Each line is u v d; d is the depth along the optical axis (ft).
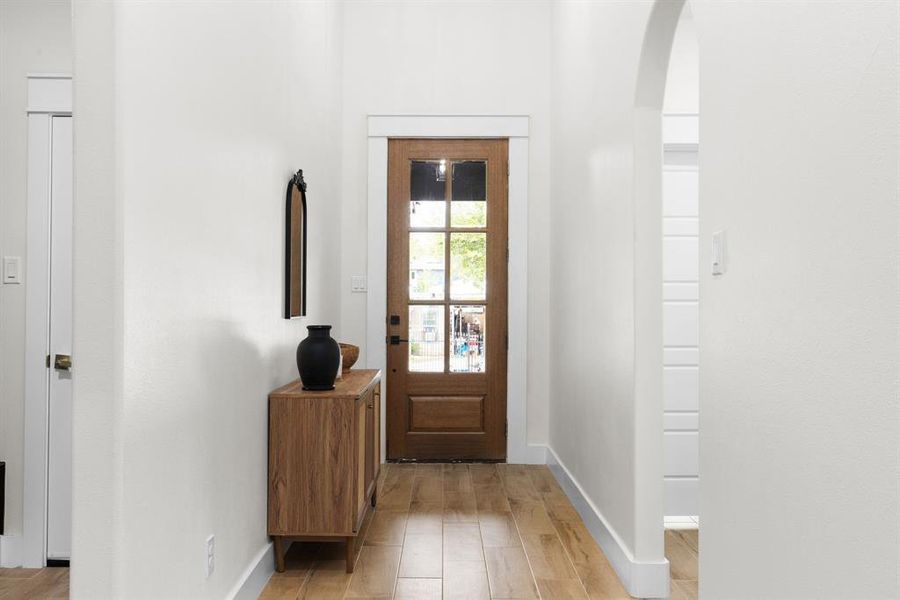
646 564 7.40
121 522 4.37
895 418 3.08
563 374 12.34
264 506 7.88
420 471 13.38
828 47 3.65
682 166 10.72
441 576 7.97
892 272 3.11
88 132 4.36
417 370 14.21
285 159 8.85
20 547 8.25
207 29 5.88
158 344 4.92
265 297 7.89
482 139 14.28
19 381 8.27
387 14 14.23
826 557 3.66
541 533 9.57
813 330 3.80
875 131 3.24
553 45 13.83
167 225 5.07
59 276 8.30
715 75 5.28
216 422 6.18
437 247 14.30
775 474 4.26
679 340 10.61
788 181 4.09
